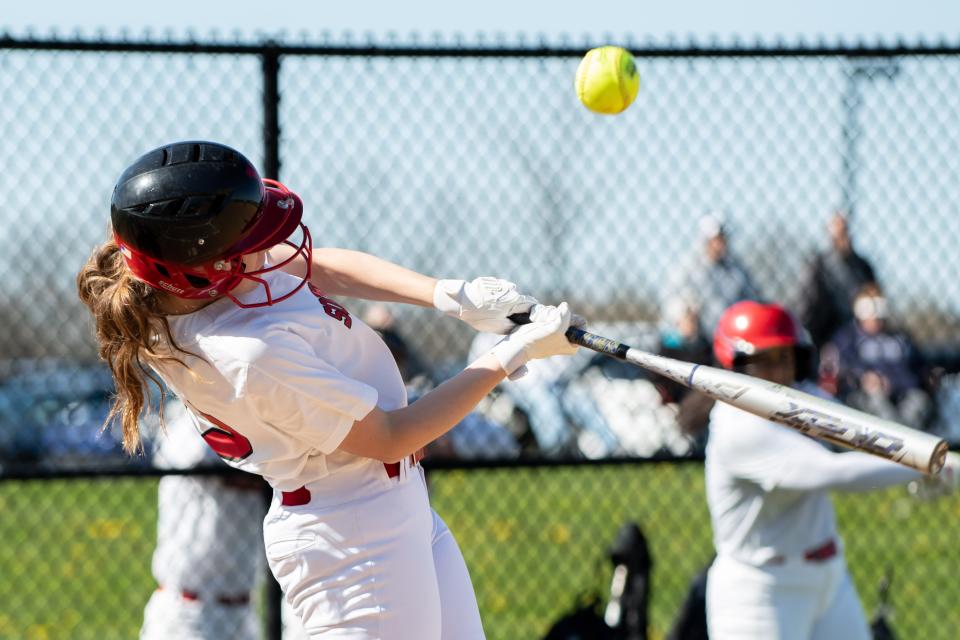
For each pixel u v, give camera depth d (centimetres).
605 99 1272
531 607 2164
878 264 1770
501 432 1816
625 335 1936
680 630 1650
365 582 988
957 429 2030
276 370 915
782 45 1662
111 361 955
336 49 1565
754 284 1805
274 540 1017
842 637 1468
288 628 1565
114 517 2714
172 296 938
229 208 894
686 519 2570
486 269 1647
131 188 891
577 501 2617
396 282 1091
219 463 1541
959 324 1977
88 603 2255
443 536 1094
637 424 1858
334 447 948
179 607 1568
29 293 1631
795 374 1478
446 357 1778
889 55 1686
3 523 2678
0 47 1510
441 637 1048
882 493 2694
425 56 1589
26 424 1773
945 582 2283
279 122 1564
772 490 1407
